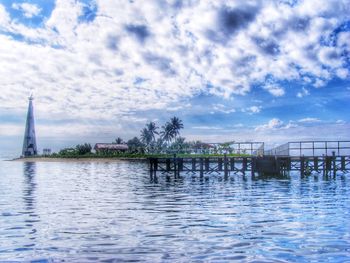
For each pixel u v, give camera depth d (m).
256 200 23.41
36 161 156.50
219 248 12.06
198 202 22.81
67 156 140.12
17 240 13.30
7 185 37.50
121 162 115.62
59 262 10.80
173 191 29.39
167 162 43.84
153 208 20.58
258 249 11.91
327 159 41.16
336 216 17.48
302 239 13.09
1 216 18.27
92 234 14.14
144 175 51.81
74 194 28.38
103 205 21.97
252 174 41.16
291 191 28.31
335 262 10.60
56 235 14.04
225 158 41.81
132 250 11.90
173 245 12.46
